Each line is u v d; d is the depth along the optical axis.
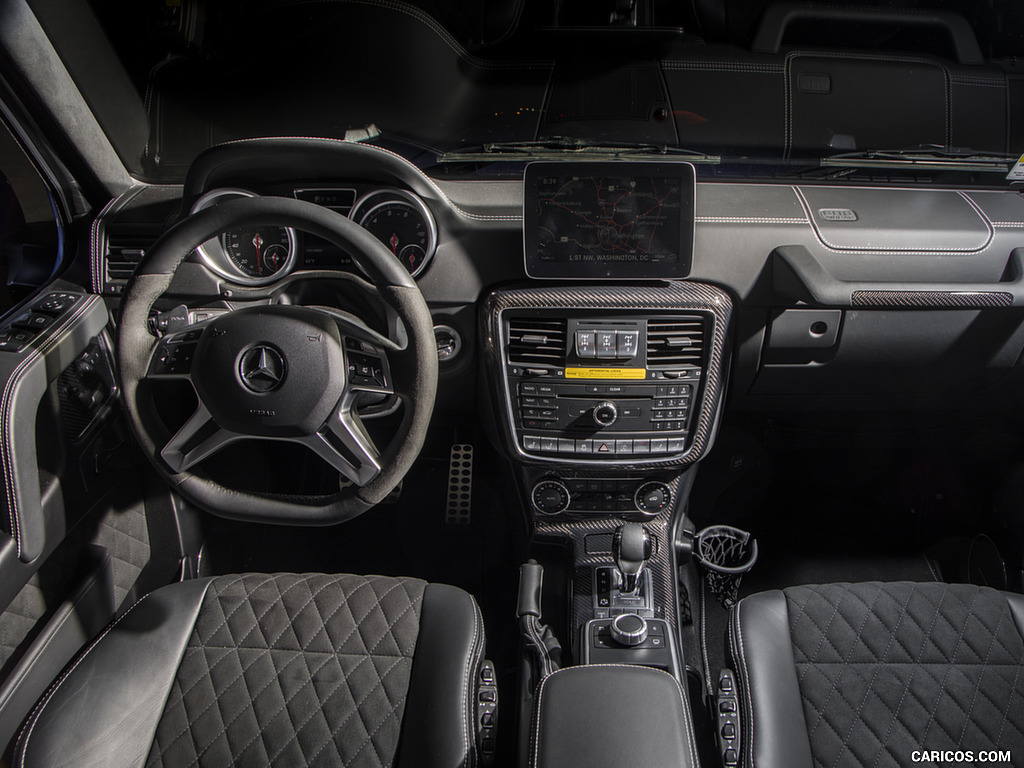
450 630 1.44
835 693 1.36
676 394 1.72
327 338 1.31
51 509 1.54
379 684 1.38
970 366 1.86
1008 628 1.44
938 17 2.24
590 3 2.36
